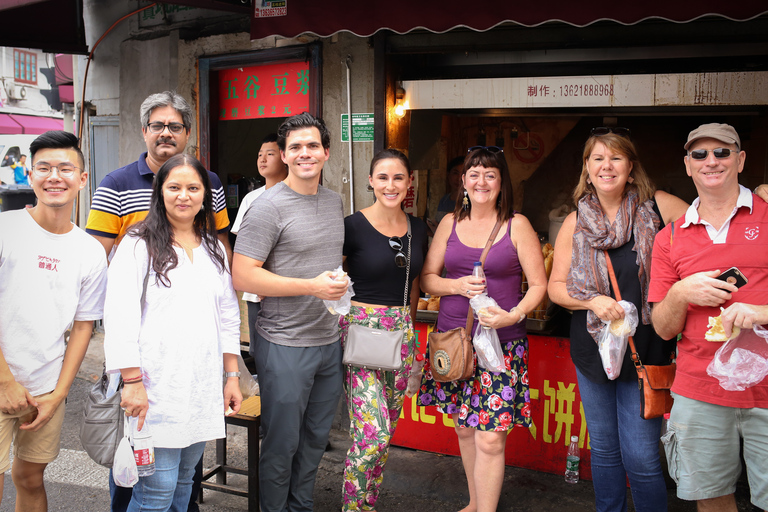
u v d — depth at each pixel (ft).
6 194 49.85
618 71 11.89
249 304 12.46
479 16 10.46
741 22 10.28
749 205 7.10
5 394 7.34
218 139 16.12
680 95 11.09
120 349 7.07
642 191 8.52
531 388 11.62
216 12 15.44
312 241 8.75
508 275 9.39
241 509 10.44
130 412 7.13
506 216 9.45
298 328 8.75
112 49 18.85
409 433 12.68
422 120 14.21
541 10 10.07
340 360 9.35
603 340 8.29
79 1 18.58
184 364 7.45
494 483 9.15
